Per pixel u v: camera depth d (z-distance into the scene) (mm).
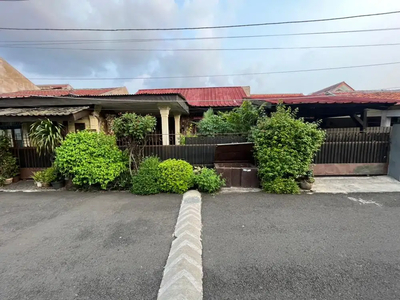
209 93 13969
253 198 4320
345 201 4051
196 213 3592
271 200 4188
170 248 2568
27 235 2938
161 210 3783
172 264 2225
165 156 5906
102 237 2855
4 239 2832
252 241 2680
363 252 2393
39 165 6102
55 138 5316
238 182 5086
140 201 4266
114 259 2350
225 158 5859
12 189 5262
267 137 4770
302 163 4617
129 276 2064
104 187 4832
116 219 3434
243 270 2117
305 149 4590
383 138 5637
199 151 5945
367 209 3646
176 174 4707
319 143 4809
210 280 1973
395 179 5414
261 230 2971
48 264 2271
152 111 9922
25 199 4488
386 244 2553
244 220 3307
